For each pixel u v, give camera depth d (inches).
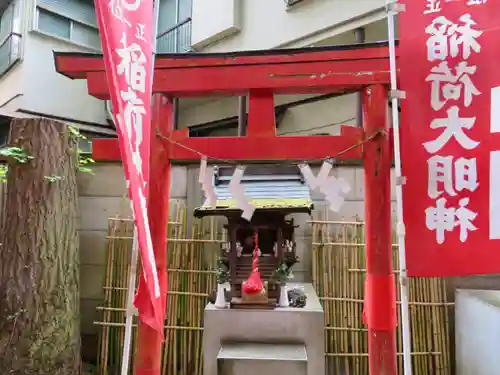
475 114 109.7
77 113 374.6
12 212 183.6
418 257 109.2
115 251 221.0
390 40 112.5
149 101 105.7
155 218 132.6
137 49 103.0
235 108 353.1
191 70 131.8
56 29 366.9
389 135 127.4
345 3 256.4
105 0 91.4
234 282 175.8
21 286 179.3
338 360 202.7
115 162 233.5
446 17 111.8
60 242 188.5
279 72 129.2
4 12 385.4
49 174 187.2
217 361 152.1
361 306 204.5
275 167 195.9
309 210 167.8
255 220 176.4
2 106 367.9
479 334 172.4
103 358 211.6
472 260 107.7
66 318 187.8
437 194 109.8
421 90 111.7
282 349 158.4
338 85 128.0
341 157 127.8
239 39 319.6
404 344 104.0
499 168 108.3
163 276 133.2
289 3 285.6
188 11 367.6
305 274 218.2
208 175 134.0
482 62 110.1
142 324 133.6
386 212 125.6
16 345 177.0
